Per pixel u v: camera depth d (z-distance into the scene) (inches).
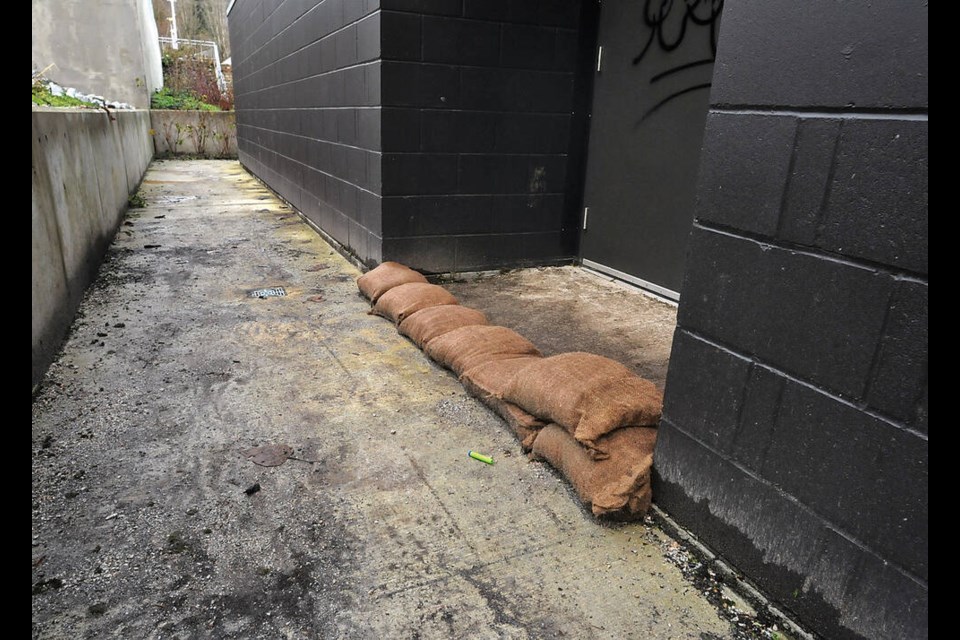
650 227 179.2
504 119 189.9
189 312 160.1
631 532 80.0
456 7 173.3
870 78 51.4
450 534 78.3
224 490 85.7
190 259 217.3
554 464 90.4
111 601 65.9
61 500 82.0
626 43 179.0
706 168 69.2
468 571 72.0
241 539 76.2
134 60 575.2
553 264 214.1
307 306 168.4
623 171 187.3
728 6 64.2
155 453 94.2
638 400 87.7
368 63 178.2
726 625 65.4
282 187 356.5
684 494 77.5
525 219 204.1
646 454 83.7
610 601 68.2
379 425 104.8
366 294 171.0
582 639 63.1
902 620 53.4
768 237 62.4
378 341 143.6
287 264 215.5
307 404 111.7
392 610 66.0
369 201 191.6
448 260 196.5
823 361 58.0
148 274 195.6
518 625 64.6
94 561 71.5
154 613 64.6
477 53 180.1
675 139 165.3
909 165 49.2
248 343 140.1
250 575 70.4
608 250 198.7
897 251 50.8
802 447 61.1
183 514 80.4
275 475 89.7
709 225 69.6
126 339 139.8
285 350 136.6
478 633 63.3
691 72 156.9
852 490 56.6
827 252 56.6
